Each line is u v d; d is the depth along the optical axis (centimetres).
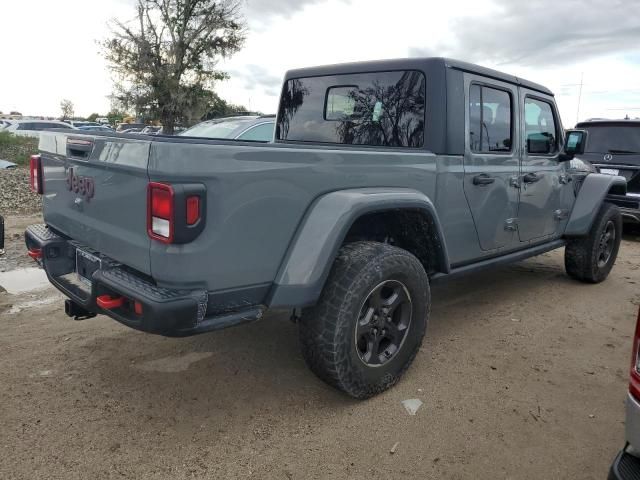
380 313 312
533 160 458
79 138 296
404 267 313
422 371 360
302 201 280
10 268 583
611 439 288
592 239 548
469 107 377
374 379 313
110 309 264
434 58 358
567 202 524
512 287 563
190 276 244
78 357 366
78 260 319
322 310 289
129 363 359
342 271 292
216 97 3331
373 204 294
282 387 334
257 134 810
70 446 269
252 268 265
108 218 278
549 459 270
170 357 370
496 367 369
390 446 277
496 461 267
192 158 235
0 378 333
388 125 384
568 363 378
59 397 314
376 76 392
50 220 353
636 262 705
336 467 260
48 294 499
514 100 424
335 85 421
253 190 258
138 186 251
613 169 850
